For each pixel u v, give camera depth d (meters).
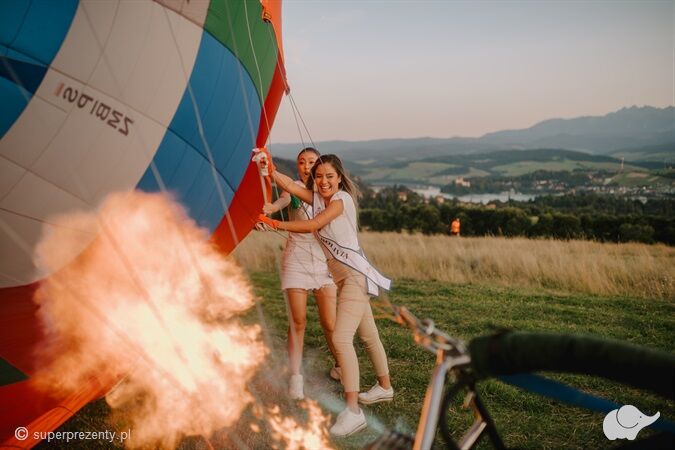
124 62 2.95
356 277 3.57
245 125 4.08
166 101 3.22
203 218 3.89
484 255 10.30
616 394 4.05
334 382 4.38
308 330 5.79
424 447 1.77
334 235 3.58
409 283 8.74
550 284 8.73
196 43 3.40
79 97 2.80
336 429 3.45
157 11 3.11
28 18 2.64
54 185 2.82
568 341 1.74
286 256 4.10
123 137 3.01
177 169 3.42
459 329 6.02
